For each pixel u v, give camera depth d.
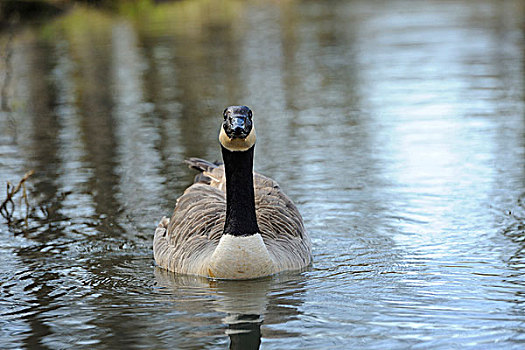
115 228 13.56
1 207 14.70
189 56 35.06
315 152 18.45
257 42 39.47
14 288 10.73
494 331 8.77
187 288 10.63
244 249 10.84
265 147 19.06
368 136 19.92
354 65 31.72
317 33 42.66
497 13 49.38
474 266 11.20
